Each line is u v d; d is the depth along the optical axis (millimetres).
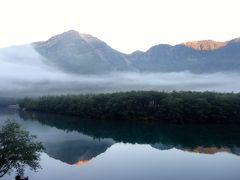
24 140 54688
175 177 66312
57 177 64250
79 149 96750
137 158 83875
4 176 60312
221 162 79000
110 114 178500
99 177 65500
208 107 159000
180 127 149000
